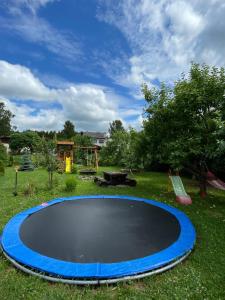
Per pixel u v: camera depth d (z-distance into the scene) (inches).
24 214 200.2
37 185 349.7
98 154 828.0
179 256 125.0
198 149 265.1
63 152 703.7
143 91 320.2
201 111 287.4
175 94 292.5
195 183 411.2
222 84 267.0
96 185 373.7
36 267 112.3
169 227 171.2
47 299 93.7
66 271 108.0
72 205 237.3
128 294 97.7
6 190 314.3
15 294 96.9
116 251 129.5
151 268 111.4
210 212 224.2
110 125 1738.4
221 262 125.0
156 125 313.7
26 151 898.7
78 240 145.2
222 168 330.3
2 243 139.7
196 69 285.3
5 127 2049.7
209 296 96.1
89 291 100.3
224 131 231.0
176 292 97.7
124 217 196.4
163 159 306.3
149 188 349.7
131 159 501.0
